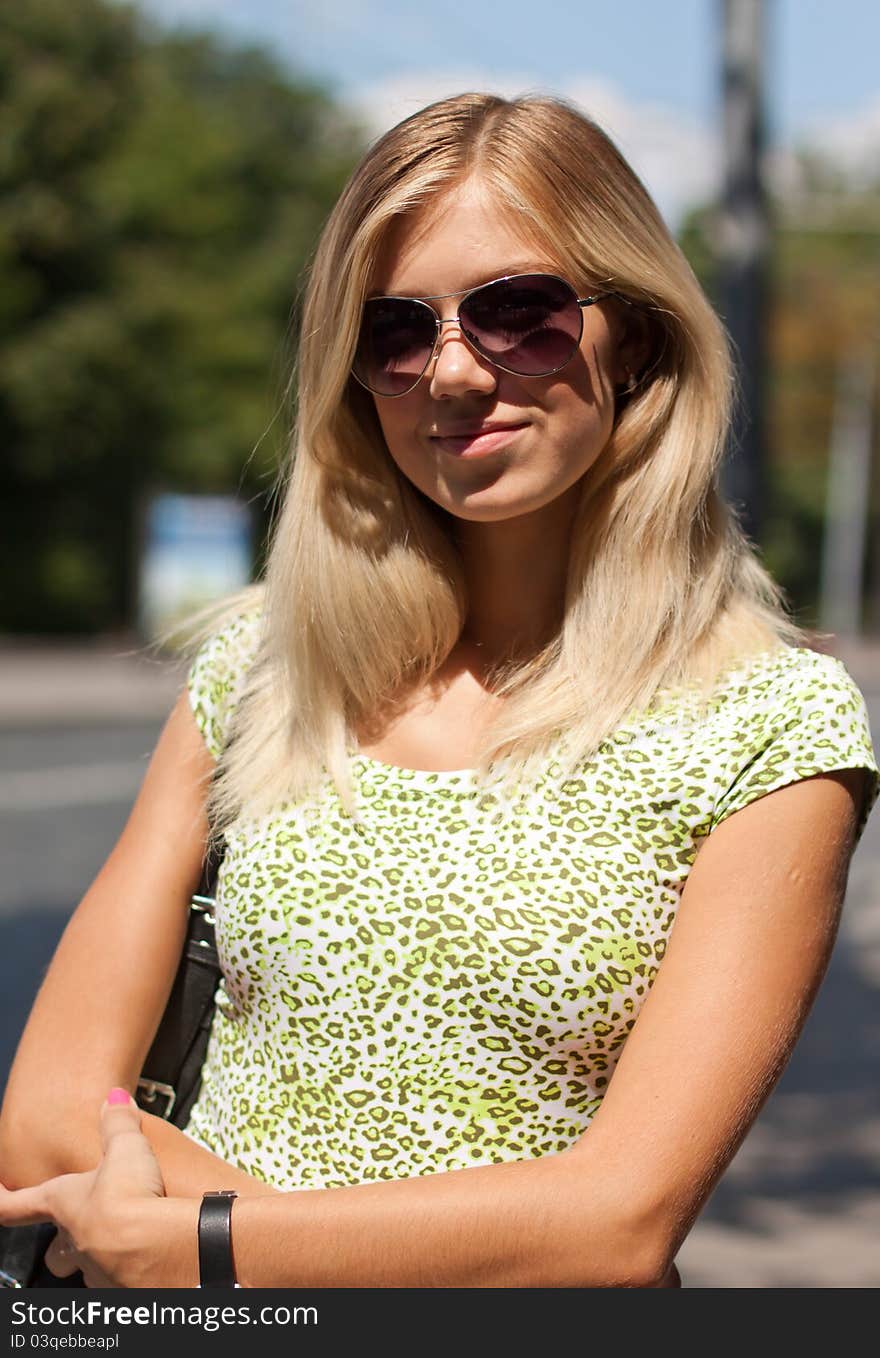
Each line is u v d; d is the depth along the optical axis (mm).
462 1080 1605
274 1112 1666
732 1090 1493
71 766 14031
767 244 6621
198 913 1808
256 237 37281
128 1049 1755
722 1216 4344
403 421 1790
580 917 1593
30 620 31859
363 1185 1507
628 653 1690
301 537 1838
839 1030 6246
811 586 48094
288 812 1730
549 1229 1453
